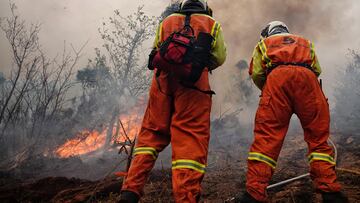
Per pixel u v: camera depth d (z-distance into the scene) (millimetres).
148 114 2615
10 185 5012
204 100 2463
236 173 4328
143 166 2443
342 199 2545
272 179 3889
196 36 2492
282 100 2764
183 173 2254
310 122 2756
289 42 2943
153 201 3332
